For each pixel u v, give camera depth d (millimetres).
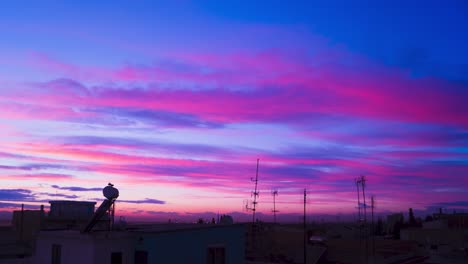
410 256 50875
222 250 21422
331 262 45219
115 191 20141
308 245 46719
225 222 24156
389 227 117375
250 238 46812
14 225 32469
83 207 32781
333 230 76312
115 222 21625
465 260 48344
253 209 40094
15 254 29703
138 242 18688
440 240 74375
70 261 18344
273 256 43250
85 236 17844
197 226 21422
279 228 49906
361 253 47469
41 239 19906
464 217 89500
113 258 18062
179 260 19469
